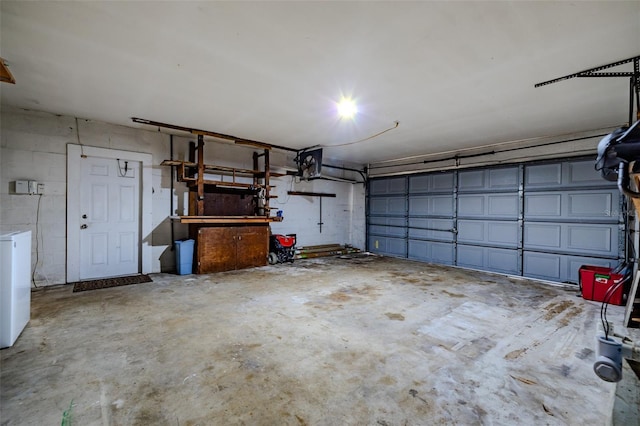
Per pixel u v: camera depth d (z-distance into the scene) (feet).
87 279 14.30
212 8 6.22
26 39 7.43
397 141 17.78
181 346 7.74
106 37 7.35
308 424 5.04
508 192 17.67
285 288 13.51
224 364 6.90
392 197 24.32
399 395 5.86
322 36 7.20
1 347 7.45
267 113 12.94
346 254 24.67
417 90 10.31
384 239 24.89
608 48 7.53
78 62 8.59
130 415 5.17
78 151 13.87
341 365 6.94
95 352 7.34
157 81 9.83
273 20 6.60
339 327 9.14
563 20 6.46
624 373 4.35
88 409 5.31
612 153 3.99
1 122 12.21
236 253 17.28
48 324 9.00
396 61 8.35
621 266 12.87
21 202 12.65
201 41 7.49
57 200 13.44
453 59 8.20
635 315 9.77
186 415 5.21
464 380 6.40
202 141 15.96
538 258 16.44
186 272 15.85
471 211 19.39
